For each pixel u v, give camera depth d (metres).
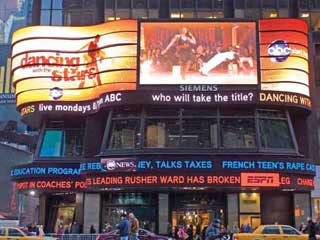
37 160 41.00
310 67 42.72
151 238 30.28
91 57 41.50
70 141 41.97
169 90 37.66
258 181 35.03
